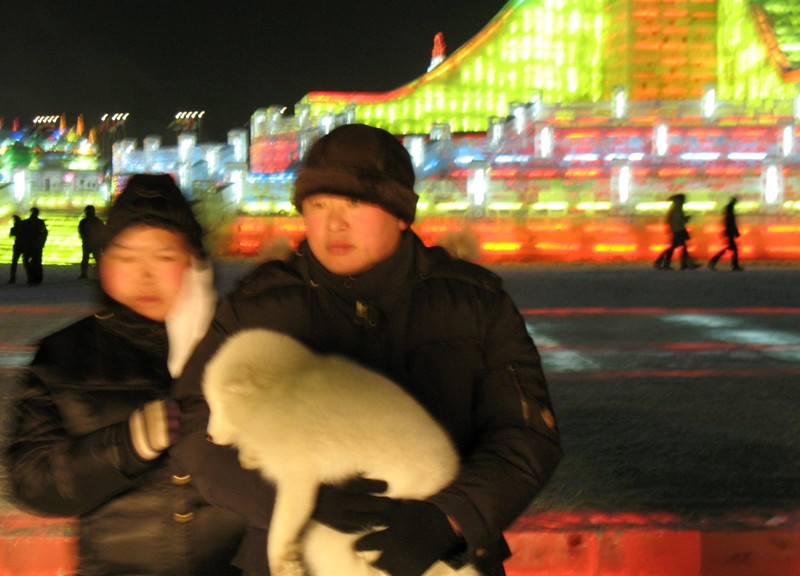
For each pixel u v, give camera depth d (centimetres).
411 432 182
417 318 209
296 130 4716
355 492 175
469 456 206
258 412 175
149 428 204
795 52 5228
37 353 235
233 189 3541
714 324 1241
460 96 5697
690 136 3825
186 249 235
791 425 638
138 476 211
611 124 3859
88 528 231
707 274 2333
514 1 5759
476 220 3219
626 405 711
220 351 186
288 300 208
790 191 3541
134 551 229
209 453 203
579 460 542
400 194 204
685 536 402
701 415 671
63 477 211
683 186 3578
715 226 3180
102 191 4431
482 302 212
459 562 185
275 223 3259
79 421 229
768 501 457
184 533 229
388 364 206
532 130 3881
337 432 174
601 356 965
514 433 204
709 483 490
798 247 3188
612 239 3209
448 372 207
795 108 3825
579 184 3581
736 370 877
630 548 402
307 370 182
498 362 213
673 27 5534
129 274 232
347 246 204
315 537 179
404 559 178
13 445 229
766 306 1479
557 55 5747
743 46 5225
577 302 1558
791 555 406
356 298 207
